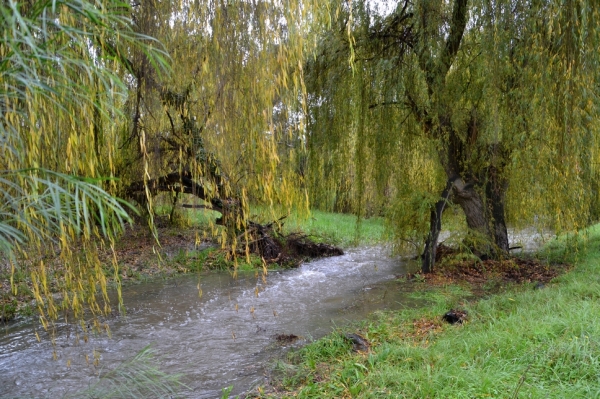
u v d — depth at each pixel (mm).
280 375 4082
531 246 10711
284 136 3367
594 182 7996
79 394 1912
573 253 8805
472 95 7613
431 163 8859
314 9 3178
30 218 1624
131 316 5930
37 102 1649
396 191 8617
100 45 1745
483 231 8531
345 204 12750
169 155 4277
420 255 8523
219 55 3061
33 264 2385
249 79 3061
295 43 2949
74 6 1037
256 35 3043
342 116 8094
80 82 1707
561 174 6613
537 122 6520
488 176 8398
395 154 8328
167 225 10766
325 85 8188
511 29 6496
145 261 8766
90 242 2467
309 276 8625
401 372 3648
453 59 7652
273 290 7484
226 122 3102
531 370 3318
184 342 4984
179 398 3633
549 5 5984
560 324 4098
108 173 2674
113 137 2529
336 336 4840
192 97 3270
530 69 6488
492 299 6004
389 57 7836
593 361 3254
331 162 8430
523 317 4695
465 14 7422
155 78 3158
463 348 4004
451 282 7605
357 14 7664
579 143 6254
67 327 5316
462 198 8578
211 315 6039
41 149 1996
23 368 4168
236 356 4586
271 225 10109
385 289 7418
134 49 2963
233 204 3590
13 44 881
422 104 7645
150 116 3566
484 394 3064
